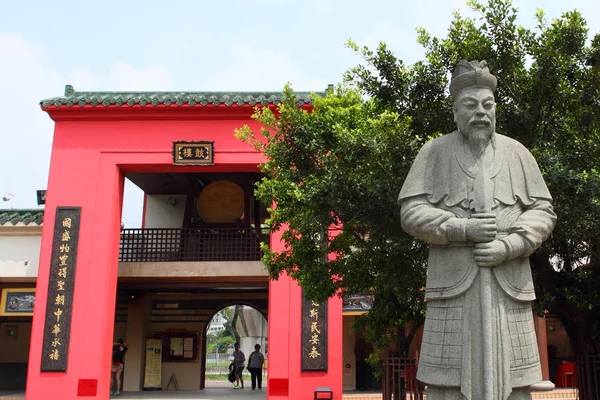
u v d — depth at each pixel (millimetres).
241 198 22438
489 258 4293
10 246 19078
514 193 4602
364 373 23391
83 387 16094
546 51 7945
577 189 6992
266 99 16953
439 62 8617
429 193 4703
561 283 9047
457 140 4781
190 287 19750
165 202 25000
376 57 8867
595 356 8617
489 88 4746
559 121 8305
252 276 18953
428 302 4656
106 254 16953
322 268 10359
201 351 24062
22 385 23344
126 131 17656
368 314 11844
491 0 8242
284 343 16594
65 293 16656
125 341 22953
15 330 23750
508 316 4391
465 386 4223
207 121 17609
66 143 17625
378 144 7996
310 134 9516
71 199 17266
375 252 9367
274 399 16250
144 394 21516
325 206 8562
